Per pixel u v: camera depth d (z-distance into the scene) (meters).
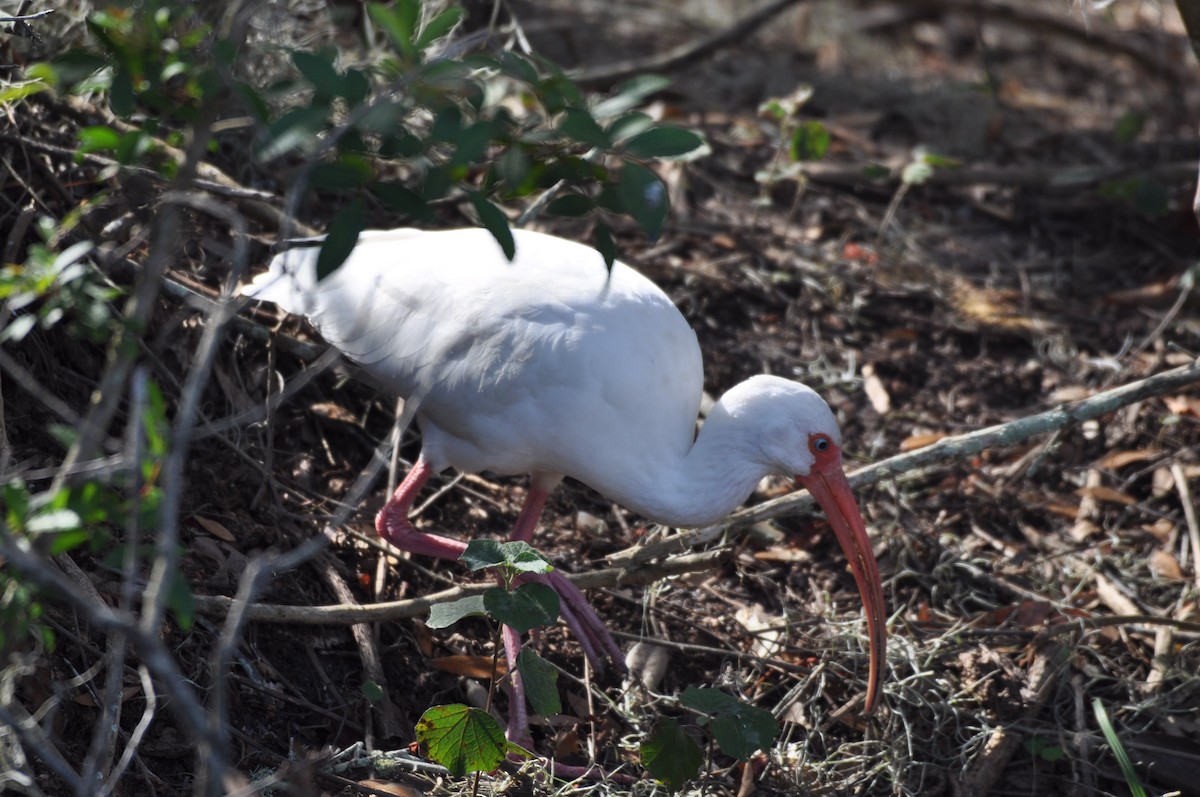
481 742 6.46
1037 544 9.97
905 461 8.80
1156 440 10.86
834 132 14.56
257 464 8.51
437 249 8.12
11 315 7.76
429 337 7.80
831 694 8.39
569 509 9.61
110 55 5.71
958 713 8.24
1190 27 9.35
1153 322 12.12
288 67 10.41
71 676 6.70
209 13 8.23
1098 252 13.23
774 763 7.71
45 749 4.77
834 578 9.43
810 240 12.62
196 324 9.02
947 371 11.43
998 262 12.88
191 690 6.99
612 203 5.92
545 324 7.60
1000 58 17.89
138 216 8.10
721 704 6.75
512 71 5.57
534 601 6.31
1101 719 7.86
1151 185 12.75
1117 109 16.47
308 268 8.25
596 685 8.22
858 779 7.73
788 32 17.67
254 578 4.55
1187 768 8.03
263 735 7.14
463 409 7.80
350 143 5.57
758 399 7.80
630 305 7.77
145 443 4.84
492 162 6.33
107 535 5.06
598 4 17.17
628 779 7.47
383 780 6.98
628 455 7.73
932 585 9.42
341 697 7.55
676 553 9.13
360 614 7.65
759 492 9.96
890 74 16.33
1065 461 10.73
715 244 12.20
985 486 10.38
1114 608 9.28
